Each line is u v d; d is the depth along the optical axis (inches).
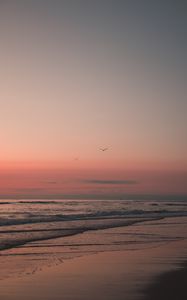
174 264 634.8
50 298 425.7
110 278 524.7
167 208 4082.2
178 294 440.8
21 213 2469.2
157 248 842.2
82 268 601.9
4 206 3986.2
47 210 3034.0
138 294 439.8
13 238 1029.2
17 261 670.5
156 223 1702.8
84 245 898.7
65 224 1582.2
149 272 565.6
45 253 768.9
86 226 1487.5
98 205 4776.1
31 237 1064.2
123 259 687.7
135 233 1203.2
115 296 432.5
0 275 547.5
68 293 446.3
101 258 702.5
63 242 959.6
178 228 1411.2
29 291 455.2
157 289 463.2
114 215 2465.6
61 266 620.4
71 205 4643.2
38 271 578.6
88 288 469.1
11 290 459.2
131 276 537.0
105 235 1140.5
